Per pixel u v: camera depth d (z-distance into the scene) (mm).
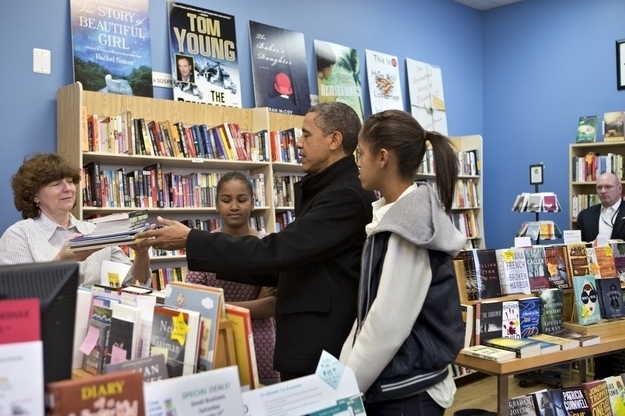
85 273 2391
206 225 4156
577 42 6250
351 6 5621
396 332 1495
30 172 2447
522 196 5562
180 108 4113
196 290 1321
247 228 2539
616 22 5980
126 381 852
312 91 5242
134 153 3686
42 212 2506
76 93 3479
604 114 5828
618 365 3469
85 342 1480
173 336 1264
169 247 1816
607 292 3062
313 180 1922
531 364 2420
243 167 4371
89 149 3500
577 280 2967
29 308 793
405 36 6137
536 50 6555
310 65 5242
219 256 1708
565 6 6336
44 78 3684
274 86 4840
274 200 4383
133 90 4012
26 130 3598
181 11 4336
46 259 2387
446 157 1648
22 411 760
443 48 6547
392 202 1669
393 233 1558
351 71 5508
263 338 2268
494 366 2346
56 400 791
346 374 1202
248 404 1071
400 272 1526
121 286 1727
